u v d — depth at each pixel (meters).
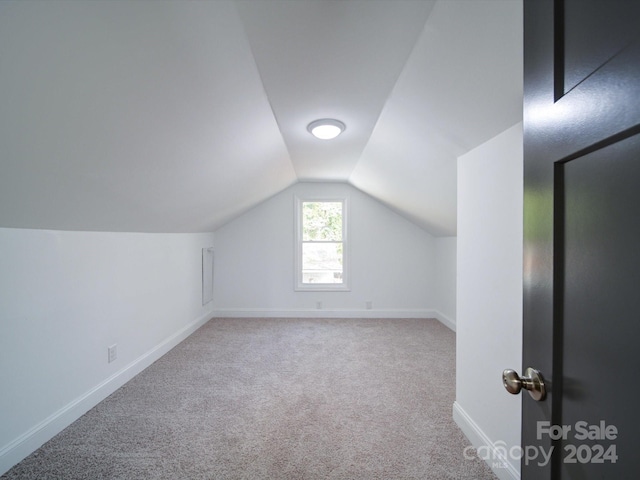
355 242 4.62
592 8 0.49
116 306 2.39
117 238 2.41
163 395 2.27
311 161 3.28
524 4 0.68
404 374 2.65
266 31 1.14
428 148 2.04
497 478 1.48
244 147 2.25
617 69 0.44
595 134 0.48
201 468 1.54
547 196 0.60
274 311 4.57
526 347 0.68
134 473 1.50
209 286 4.39
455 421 1.94
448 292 4.14
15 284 1.59
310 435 1.81
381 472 1.52
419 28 1.12
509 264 1.41
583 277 0.52
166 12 0.91
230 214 4.11
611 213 0.46
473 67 1.16
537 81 0.63
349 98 1.73
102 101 1.11
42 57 0.84
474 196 1.71
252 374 2.65
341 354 3.12
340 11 1.05
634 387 0.42
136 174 1.75
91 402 2.09
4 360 1.53
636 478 0.41
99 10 0.81
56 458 1.60
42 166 1.25
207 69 1.25
